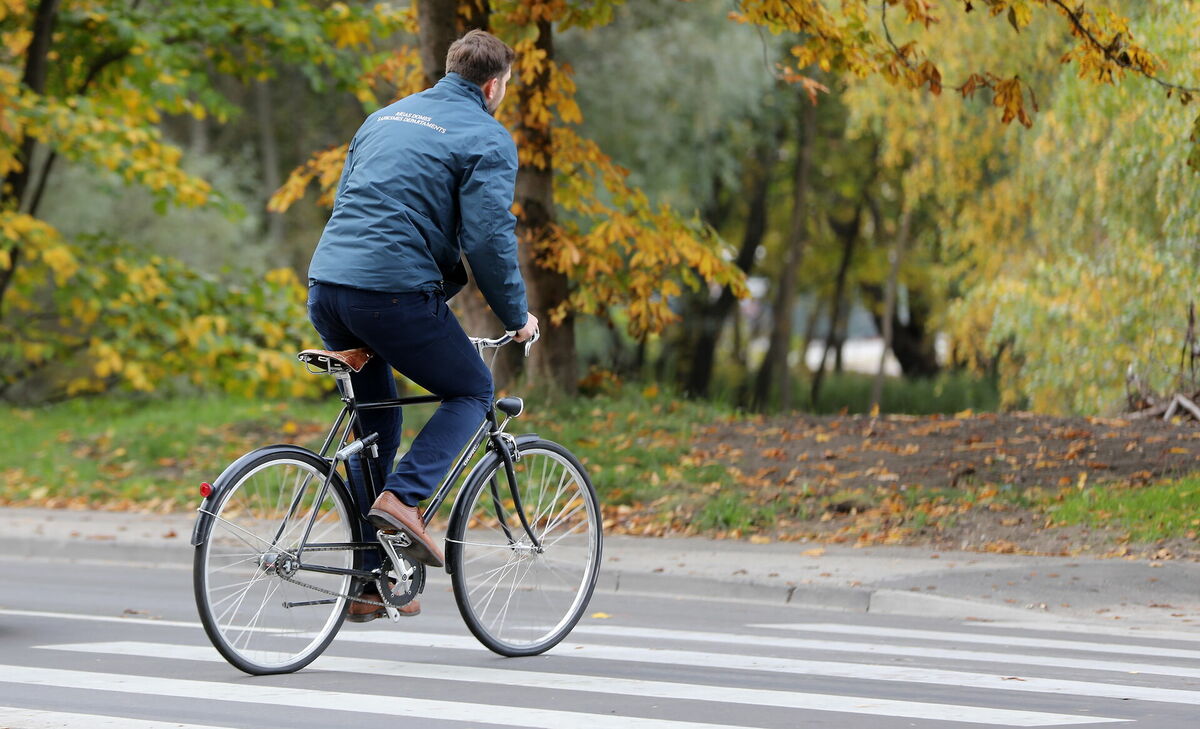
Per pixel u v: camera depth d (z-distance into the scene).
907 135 34.69
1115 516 17.00
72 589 14.62
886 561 15.27
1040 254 32.91
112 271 32.41
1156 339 25.25
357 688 8.62
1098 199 27.94
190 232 47.31
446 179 8.75
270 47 32.50
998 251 34.75
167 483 21.89
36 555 17.91
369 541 9.28
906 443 20.84
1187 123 24.69
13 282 34.34
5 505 21.34
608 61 43.75
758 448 21.02
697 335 65.25
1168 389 24.56
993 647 10.91
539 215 23.56
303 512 9.01
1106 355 26.50
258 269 48.72
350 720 7.68
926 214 63.38
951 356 37.59
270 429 24.83
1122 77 19.22
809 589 14.05
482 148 8.77
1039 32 29.92
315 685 8.70
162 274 32.47
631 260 23.17
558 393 23.86
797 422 22.72
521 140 22.88
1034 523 17.17
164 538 17.70
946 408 63.16
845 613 13.41
